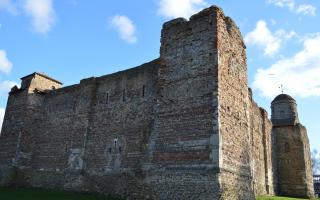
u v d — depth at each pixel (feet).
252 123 84.23
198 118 50.75
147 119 59.93
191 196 47.65
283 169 105.70
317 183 167.73
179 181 49.65
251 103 85.10
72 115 75.41
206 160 47.91
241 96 59.21
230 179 49.16
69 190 68.23
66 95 79.51
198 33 55.47
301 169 103.09
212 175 46.60
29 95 84.17
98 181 64.08
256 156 85.71
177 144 51.83
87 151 68.64
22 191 68.18
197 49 54.70
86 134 70.13
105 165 64.18
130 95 65.21
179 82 55.01
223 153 48.39
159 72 58.34
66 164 71.67
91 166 66.69
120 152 62.49
